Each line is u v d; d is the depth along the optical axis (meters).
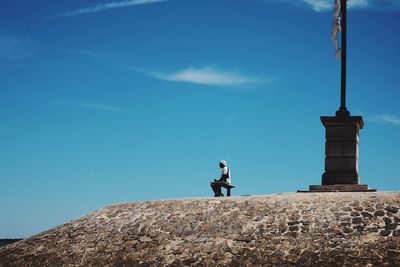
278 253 19.12
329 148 25.53
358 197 21.55
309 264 18.44
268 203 21.97
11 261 21.44
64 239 22.19
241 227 20.70
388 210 20.30
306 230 19.95
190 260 19.53
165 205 23.25
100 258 20.55
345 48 26.12
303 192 24.27
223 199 22.97
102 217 23.34
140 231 21.59
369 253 18.39
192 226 21.28
